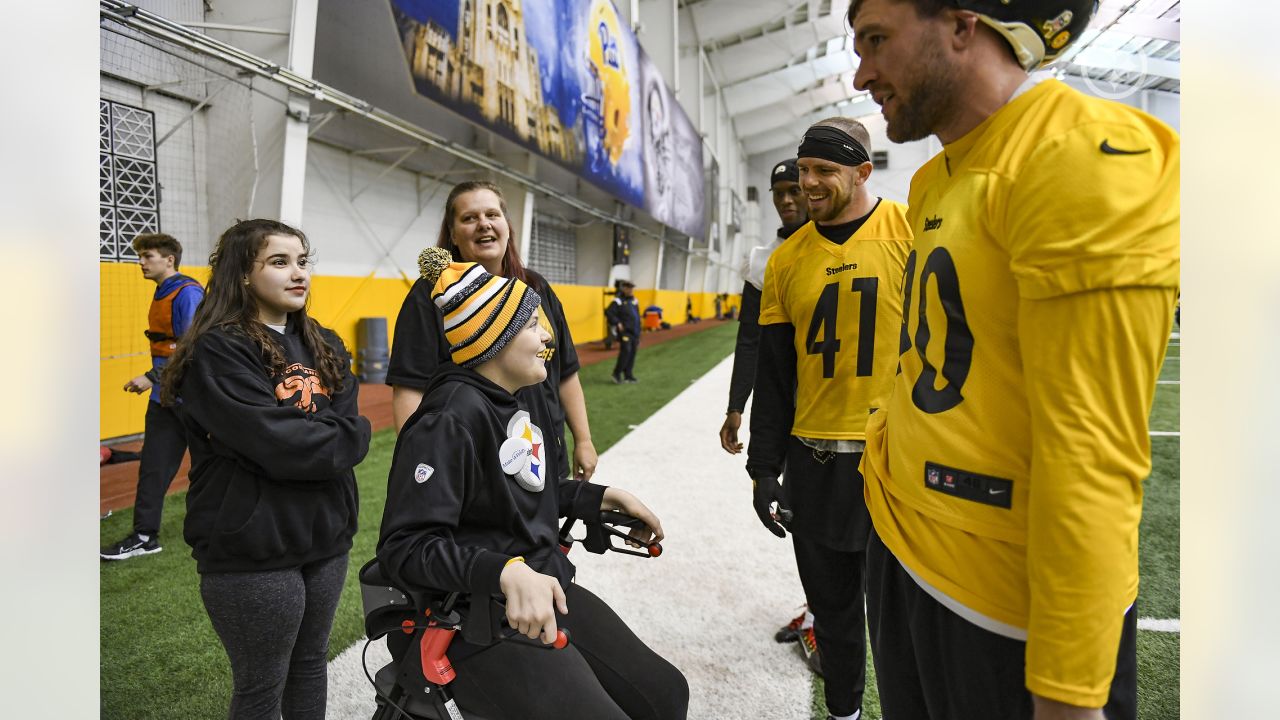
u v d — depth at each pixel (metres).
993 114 0.85
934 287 0.89
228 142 7.09
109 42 6.13
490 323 1.24
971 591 0.86
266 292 1.53
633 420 6.82
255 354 1.46
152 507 3.12
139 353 5.69
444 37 8.19
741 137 38.88
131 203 6.40
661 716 1.27
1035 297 0.73
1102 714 0.70
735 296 36.25
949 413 0.87
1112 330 0.68
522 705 1.12
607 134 14.62
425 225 11.74
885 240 1.73
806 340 1.78
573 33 12.49
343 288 9.40
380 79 9.90
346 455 1.49
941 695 0.94
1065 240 0.70
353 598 2.71
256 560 1.41
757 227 43.41
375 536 3.41
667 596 2.74
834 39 28.06
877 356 1.68
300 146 6.97
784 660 2.26
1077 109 0.76
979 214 0.82
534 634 0.99
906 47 0.85
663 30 22.64
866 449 1.13
